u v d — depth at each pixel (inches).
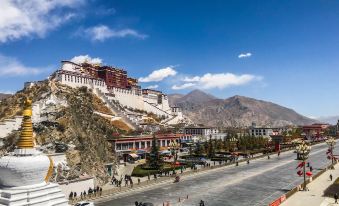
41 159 1786.4
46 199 1772.9
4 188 1749.5
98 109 6830.7
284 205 2787.9
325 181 3885.3
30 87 5438.0
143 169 4687.5
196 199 3120.1
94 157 4001.0
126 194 3309.5
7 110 4867.1
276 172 4734.3
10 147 3693.4
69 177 3174.2
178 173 4471.0
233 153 6633.9
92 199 3041.3
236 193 3378.4
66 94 5191.9
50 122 3934.5
